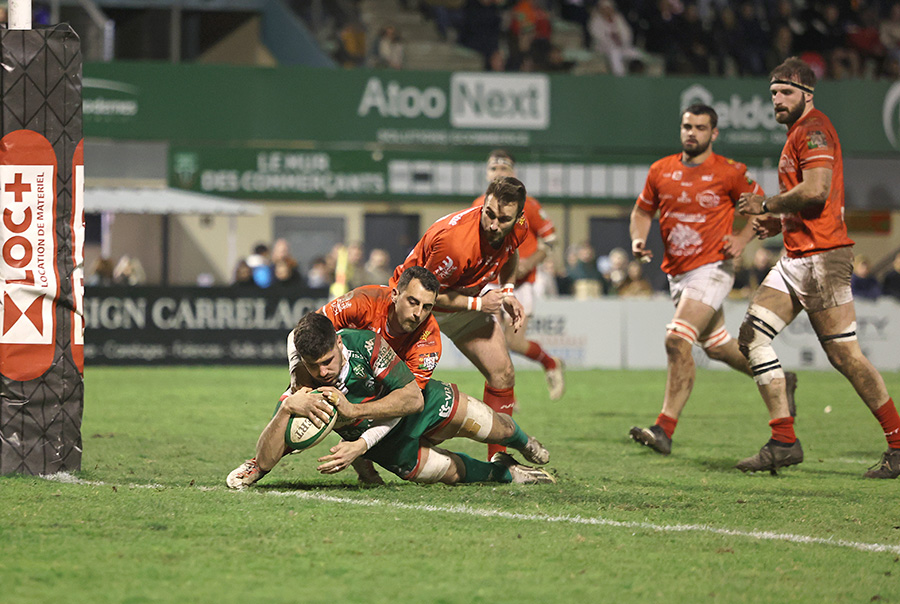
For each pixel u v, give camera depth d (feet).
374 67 185.57
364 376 44.14
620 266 158.81
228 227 193.16
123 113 167.63
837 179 54.34
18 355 47.78
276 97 170.91
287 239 195.83
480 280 52.54
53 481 46.44
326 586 30.60
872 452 64.49
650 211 66.59
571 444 66.69
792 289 55.06
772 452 54.03
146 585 30.30
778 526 40.65
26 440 48.08
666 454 61.72
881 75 210.18
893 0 219.20
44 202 47.60
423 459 46.37
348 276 158.81
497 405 54.34
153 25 198.49
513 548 35.63
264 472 45.78
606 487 48.52
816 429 76.69
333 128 172.45
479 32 207.51
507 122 176.24
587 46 212.64
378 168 173.06
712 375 133.39
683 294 63.93
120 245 186.09
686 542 37.24
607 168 178.09
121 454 58.08
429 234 51.62
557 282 161.68
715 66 202.90
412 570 32.55
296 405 43.57
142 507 40.65
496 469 48.37
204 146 169.17
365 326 45.70
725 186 63.52
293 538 36.22
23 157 47.37
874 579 32.83
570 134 177.47
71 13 180.65
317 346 41.68
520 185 49.01
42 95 47.52
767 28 208.64
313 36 198.80
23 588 29.71
